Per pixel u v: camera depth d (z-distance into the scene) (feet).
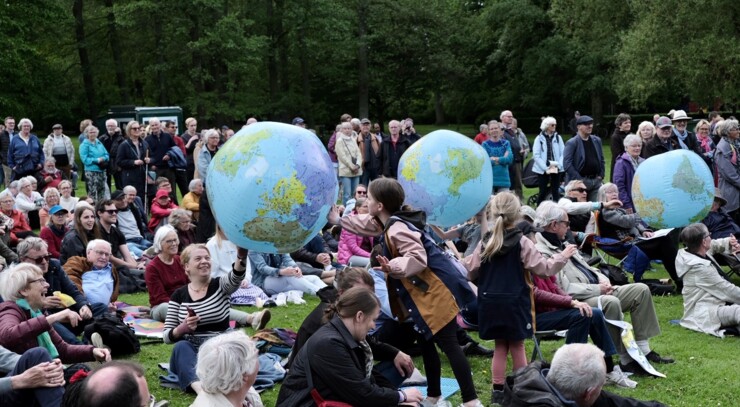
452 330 19.21
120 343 25.00
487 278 20.44
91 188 54.95
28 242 25.66
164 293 29.48
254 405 16.92
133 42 127.13
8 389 16.52
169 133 55.67
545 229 25.36
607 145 124.77
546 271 19.93
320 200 18.89
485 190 29.40
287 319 29.43
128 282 34.91
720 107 119.34
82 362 21.01
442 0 150.00
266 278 32.83
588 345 15.17
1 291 20.62
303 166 18.65
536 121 164.55
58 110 121.29
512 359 22.54
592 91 135.74
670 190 33.58
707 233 27.91
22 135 58.70
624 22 122.52
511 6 139.33
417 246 18.60
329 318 16.89
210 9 112.47
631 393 21.84
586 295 24.03
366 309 16.16
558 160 49.73
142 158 53.26
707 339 26.71
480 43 152.35
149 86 142.72
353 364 15.93
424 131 174.09
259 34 125.80
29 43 115.14
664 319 29.40
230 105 120.47
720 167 41.09
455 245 36.65
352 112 156.25
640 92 103.30
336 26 120.98
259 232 18.76
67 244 31.63
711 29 95.30
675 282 33.42
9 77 108.88
